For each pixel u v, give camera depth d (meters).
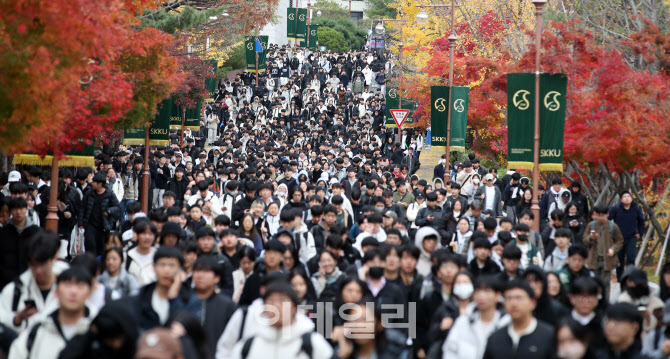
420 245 16.48
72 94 17.28
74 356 9.39
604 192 29.27
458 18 56.38
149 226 15.52
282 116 72.12
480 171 36.78
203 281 12.45
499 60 38.75
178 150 41.06
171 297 12.42
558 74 25.61
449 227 24.95
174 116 49.75
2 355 10.92
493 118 41.09
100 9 15.80
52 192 22.02
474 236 17.66
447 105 37.84
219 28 42.25
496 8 43.59
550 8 34.50
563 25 26.67
